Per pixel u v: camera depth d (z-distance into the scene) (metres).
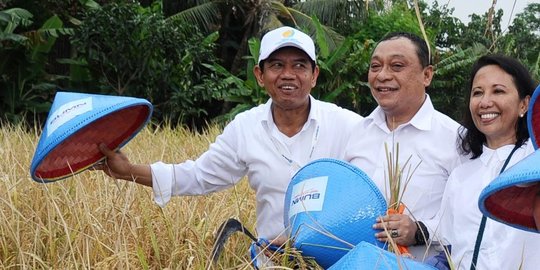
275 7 16.61
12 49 13.20
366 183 2.98
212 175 3.68
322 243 2.95
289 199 3.20
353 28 17.41
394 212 3.00
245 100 14.25
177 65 13.21
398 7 17.06
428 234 3.01
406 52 3.22
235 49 18.02
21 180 4.30
